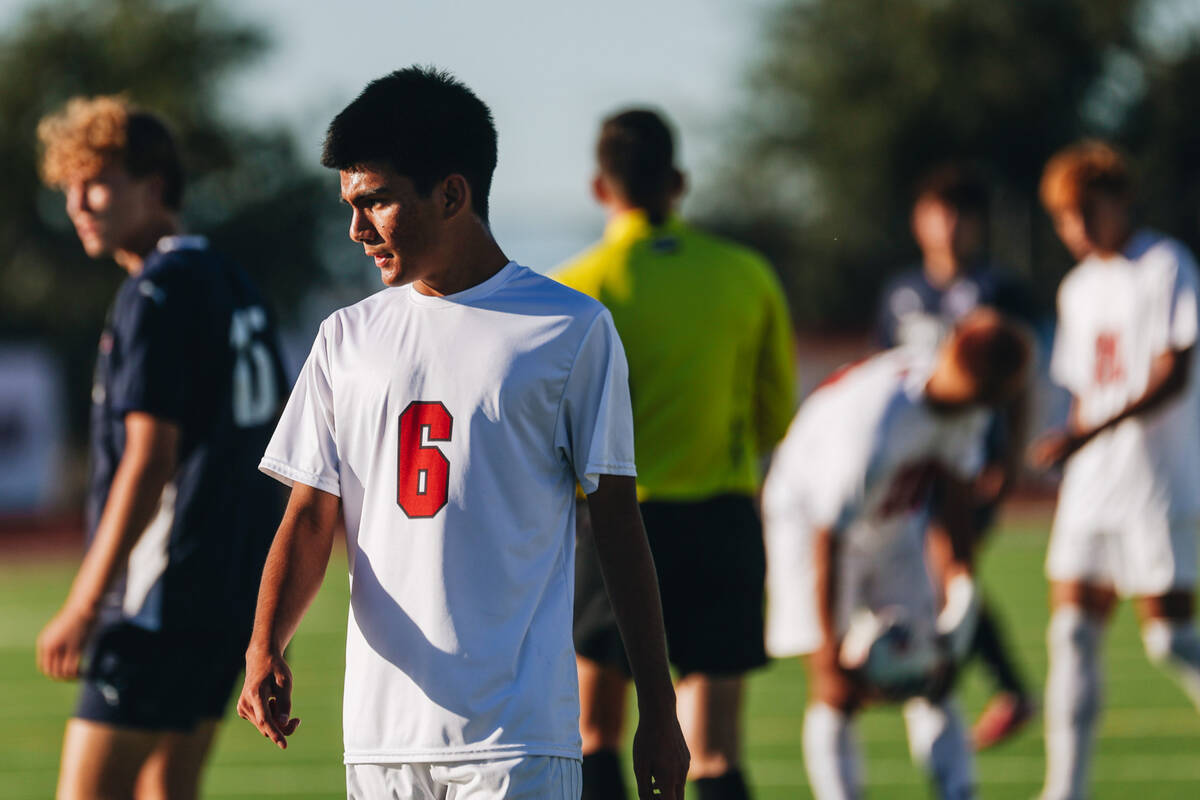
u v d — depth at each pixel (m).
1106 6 134.50
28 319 111.19
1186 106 134.50
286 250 111.94
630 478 10.48
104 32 111.62
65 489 98.12
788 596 19.69
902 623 18.48
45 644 13.75
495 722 10.09
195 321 14.39
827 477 18.53
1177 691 32.28
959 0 137.38
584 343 10.39
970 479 18.92
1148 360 22.66
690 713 16.41
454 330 10.42
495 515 10.19
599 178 17.30
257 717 10.05
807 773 24.69
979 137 135.75
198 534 14.37
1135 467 22.27
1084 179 23.20
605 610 16.03
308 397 10.82
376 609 10.33
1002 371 17.97
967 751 18.77
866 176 138.12
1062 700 21.77
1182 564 22.33
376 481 10.42
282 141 114.50
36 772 26.25
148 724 14.16
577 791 10.52
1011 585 53.81
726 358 16.58
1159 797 22.48
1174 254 22.73
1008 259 134.00
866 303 140.38
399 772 10.30
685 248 16.83
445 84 10.50
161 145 15.45
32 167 109.38
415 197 10.19
